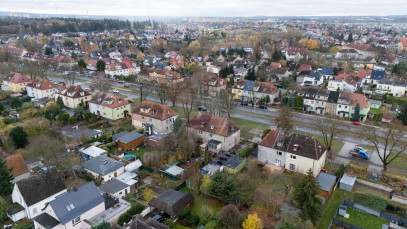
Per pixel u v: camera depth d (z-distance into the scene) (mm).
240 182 58594
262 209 54094
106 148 76688
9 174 55906
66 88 121000
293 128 95938
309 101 114625
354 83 139000
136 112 93375
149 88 129250
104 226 44406
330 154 75312
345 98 107125
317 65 189875
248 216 46156
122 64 178250
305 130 94688
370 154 78500
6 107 114688
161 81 140375
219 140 79312
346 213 55281
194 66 177750
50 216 48031
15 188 53062
